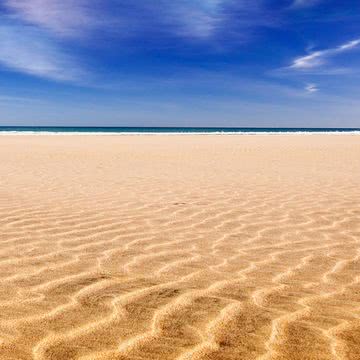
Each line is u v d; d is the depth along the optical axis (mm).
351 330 2238
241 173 10094
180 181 8609
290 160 13875
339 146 22656
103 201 6238
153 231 4477
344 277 3102
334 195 6902
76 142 25688
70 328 2215
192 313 2434
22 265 3275
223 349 2025
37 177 9102
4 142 24812
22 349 1989
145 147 21016
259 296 2711
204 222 4934
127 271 3182
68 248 3783
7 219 4902
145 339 2113
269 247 3916
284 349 2031
